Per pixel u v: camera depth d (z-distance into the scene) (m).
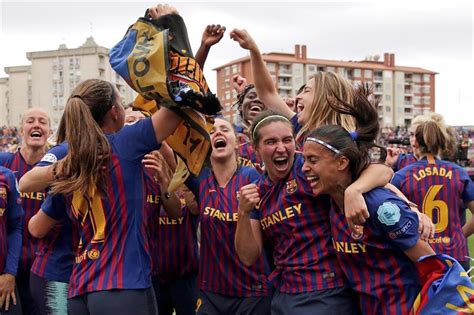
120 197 2.88
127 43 2.89
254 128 3.30
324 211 3.14
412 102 109.62
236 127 5.66
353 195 2.74
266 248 3.71
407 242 2.77
